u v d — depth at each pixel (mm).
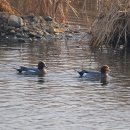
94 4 56906
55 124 26297
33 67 36375
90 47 43844
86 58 39844
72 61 38719
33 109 28328
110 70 35625
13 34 47406
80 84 33156
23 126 25922
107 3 42406
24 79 33938
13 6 50375
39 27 48719
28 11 49812
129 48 43812
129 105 29250
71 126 26094
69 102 29594
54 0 49750
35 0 49594
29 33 47594
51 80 33875
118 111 28297
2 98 30016
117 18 42281
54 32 48625
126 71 36125
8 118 26953
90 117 27359
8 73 35125
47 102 29500
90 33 44938
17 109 28250
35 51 41969
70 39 47281
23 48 43125
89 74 34781
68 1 49938
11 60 38531
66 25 50562
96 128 25906
